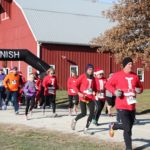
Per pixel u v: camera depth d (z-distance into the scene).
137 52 24.19
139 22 24.52
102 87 16.22
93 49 43.38
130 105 10.45
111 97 19.23
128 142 10.42
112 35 24.86
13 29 44.62
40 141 12.11
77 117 14.20
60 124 16.09
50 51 40.94
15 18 44.31
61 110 23.41
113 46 24.80
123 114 10.48
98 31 44.56
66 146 11.29
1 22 47.00
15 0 44.38
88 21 45.75
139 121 17.64
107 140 12.30
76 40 42.09
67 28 43.28
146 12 24.20
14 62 43.75
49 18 43.53
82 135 13.30
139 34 24.70
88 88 13.77
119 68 45.00
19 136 13.05
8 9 45.38
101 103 15.88
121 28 24.62
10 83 20.06
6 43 45.97
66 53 41.84
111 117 19.11
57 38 41.25
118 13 25.11
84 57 42.88
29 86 18.28
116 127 11.59
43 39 40.38
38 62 27.38
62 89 41.28
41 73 26.75
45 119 17.91
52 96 19.14
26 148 11.01
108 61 44.25
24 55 27.23
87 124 13.71
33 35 40.94
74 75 20.19
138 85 10.70
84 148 10.98
